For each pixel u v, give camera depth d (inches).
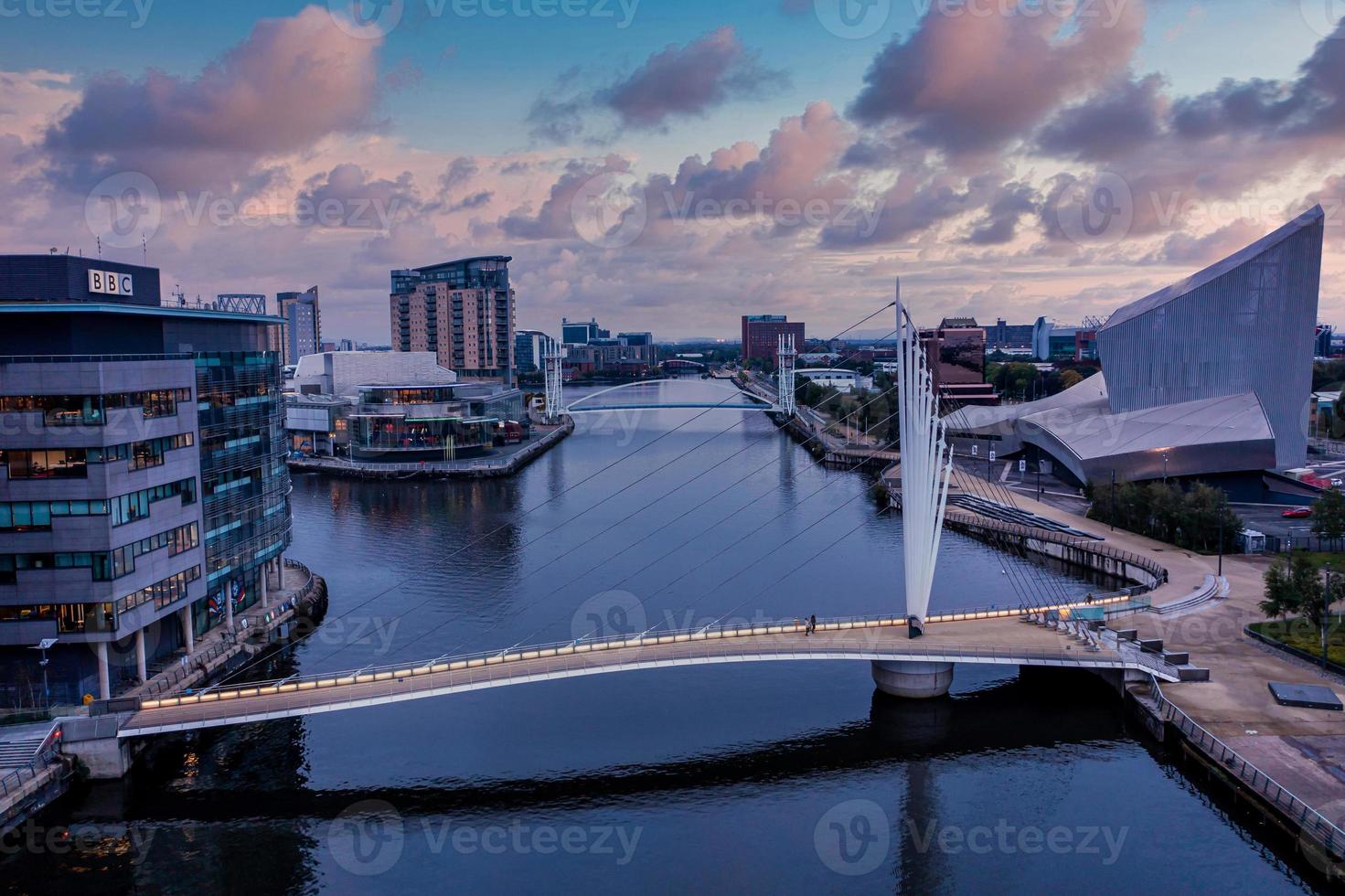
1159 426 6624.0
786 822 2444.6
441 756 2824.8
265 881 2191.2
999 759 2773.1
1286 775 2388.0
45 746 2470.5
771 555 5315.0
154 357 3085.6
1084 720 3019.2
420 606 4311.0
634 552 5398.6
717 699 3235.7
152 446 3031.5
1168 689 2997.0
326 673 3408.0
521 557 5285.4
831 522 6269.7
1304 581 3393.2
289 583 4271.7
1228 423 6245.1
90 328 3009.4
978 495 6875.0
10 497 2775.6
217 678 3248.0
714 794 2593.5
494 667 2888.8
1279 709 2827.3
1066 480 7381.9
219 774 2699.3
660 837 2375.7
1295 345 6727.4
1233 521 4936.0
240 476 3644.2
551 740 2930.6
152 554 3016.7
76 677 2851.9
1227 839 2331.4
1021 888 2139.5
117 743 2544.3
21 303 3065.9
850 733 2945.4
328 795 2583.7
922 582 3235.7
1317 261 6569.9
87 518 2785.4
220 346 3666.3
